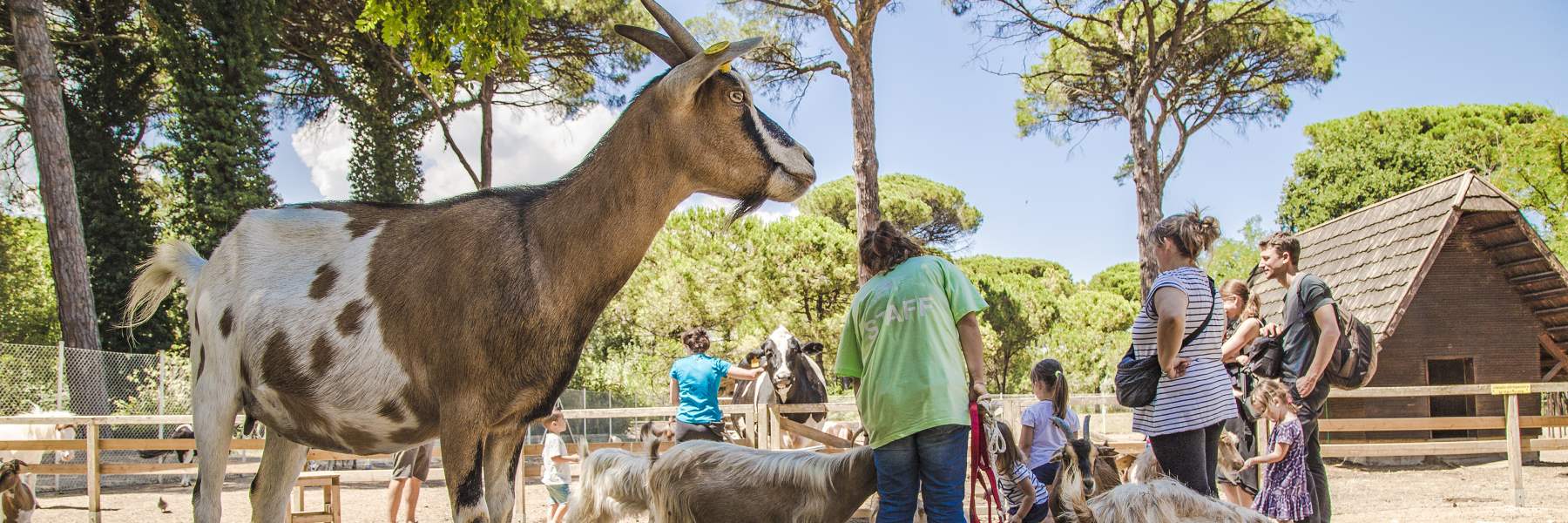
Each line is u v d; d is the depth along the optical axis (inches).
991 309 1304.1
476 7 236.1
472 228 157.0
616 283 161.2
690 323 1131.3
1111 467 238.4
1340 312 231.1
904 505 148.3
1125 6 900.6
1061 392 233.8
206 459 167.3
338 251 163.2
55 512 448.5
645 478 207.0
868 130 780.0
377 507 458.6
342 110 1067.3
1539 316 628.1
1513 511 340.5
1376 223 674.8
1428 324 612.1
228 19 917.2
